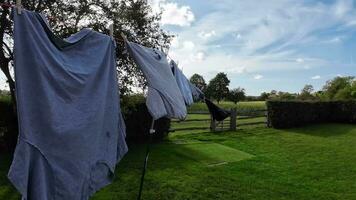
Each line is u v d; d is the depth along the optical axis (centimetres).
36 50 340
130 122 1304
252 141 1467
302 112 1925
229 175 920
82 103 372
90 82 383
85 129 369
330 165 1087
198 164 1019
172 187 789
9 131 1038
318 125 1967
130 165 951
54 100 348
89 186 373
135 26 1112
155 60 484
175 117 477
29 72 336
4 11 859
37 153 334
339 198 790
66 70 361
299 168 1041
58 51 363
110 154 405
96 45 404
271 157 1180
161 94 467
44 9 961
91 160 373
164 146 1268
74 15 1009
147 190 759
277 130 1786
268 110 1878
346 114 2059
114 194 719
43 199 327
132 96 1259
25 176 321
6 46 930
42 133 339
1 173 809
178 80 586
